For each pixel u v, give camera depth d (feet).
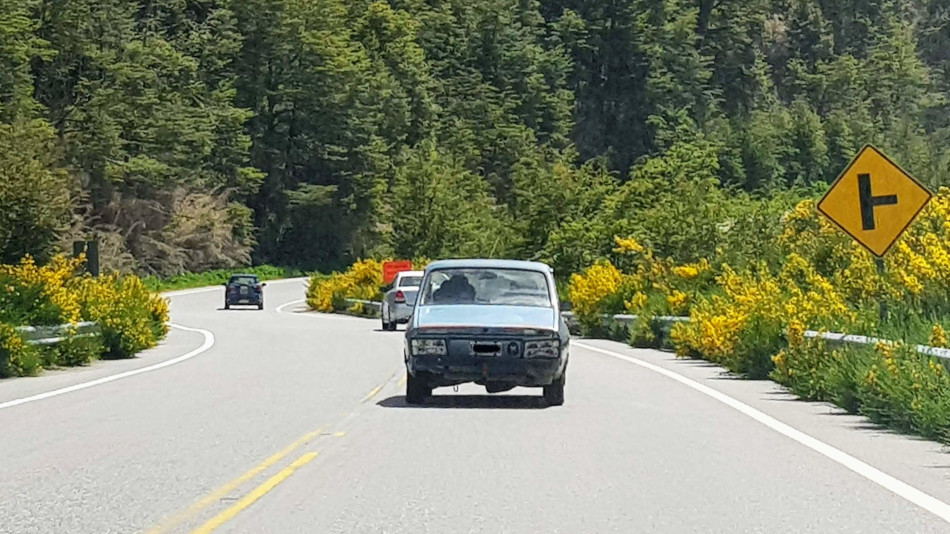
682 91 480.64
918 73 555.28
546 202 195.31
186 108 310.04
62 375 70.38
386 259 232.94
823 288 66.74
